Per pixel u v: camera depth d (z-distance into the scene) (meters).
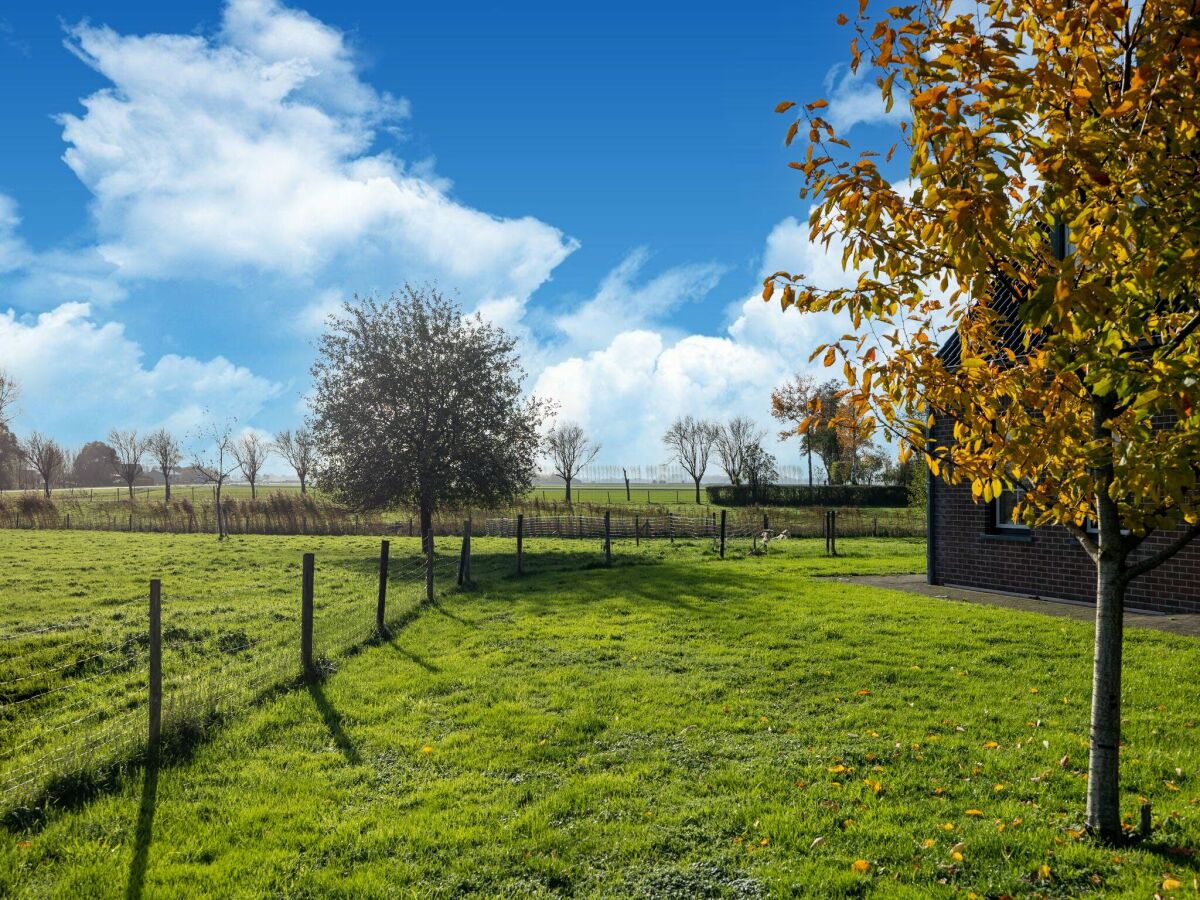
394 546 31.14
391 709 8.40
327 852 5.20
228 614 14.62
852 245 4.52
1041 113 4.21
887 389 5.19
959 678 9.03
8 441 84.31
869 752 6.69
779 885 4.60
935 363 5.09
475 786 6.24
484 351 33.34
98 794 6.15
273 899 4.61
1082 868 4.69
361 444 32.06
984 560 15.62
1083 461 4.60
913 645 10.68
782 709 8.07
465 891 4.68
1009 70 3.93
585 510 47.16
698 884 4.67
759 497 60.69
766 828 5.30
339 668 10.30
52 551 27.78
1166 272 3.78
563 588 17.42
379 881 4.75
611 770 6.53
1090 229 3.88
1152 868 4.66
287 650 11.34
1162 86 3.67
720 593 15.91
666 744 7.11
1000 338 5.54
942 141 3.90
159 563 24.05
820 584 17.14
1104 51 4.43
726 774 6.30
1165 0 3.73
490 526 39.69
